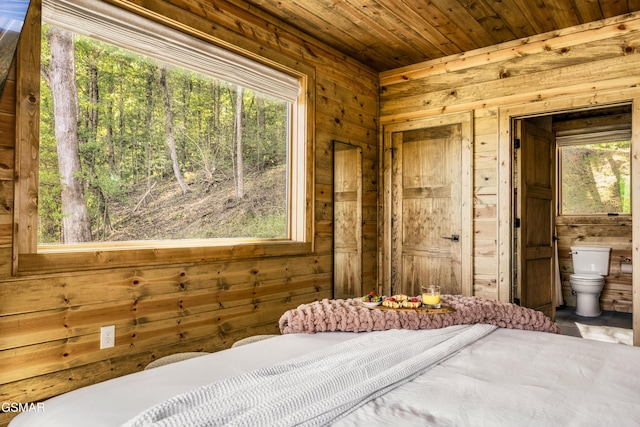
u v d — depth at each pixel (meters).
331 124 3.92
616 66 3.31
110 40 2.50
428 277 4.21
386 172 4.48
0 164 2.05
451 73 4.10
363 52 4.04
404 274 4.37
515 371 1.42
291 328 1.93
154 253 2.62
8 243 2.07
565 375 1.38
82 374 2.33
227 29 3.04
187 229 2.99
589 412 1.11
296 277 3.59
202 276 2.92
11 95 2.09
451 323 1.98
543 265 4.18
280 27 3.44
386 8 3.21
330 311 1.97
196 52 2.92
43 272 2.19
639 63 3.22
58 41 2.38
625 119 5.06
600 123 5.22
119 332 2.48
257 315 3.28
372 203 4.44
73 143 2.44
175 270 2.76
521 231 3.80
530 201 3.97
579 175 5.67
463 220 3.99
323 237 3.83
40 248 2.28
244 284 3.19
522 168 3.84
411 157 4.35
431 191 4.21
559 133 5.53
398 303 2.20
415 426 1.03
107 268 2.43
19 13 1.91
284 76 3.53
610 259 5.27
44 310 2.19
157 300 2.67
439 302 2.22
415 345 1.59
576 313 5.14
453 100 4.09
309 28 3.57
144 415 1.00
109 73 2.60
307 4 3.18
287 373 1.27
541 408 1.13
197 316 2.88
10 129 2.09
